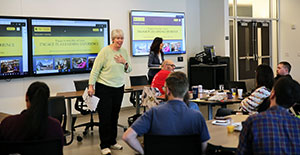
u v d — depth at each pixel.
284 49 10.52
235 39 9.41
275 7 10.40
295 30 10.46
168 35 8.20
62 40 6.72
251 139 1.98
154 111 2.35
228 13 8.84
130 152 4.58
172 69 4.67
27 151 2.16
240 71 9.60
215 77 8.09
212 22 9.01
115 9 7.43
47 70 6.59
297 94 1.98
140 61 7.89
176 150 2.21
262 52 10.13
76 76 7.04
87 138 5.39
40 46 6.49
